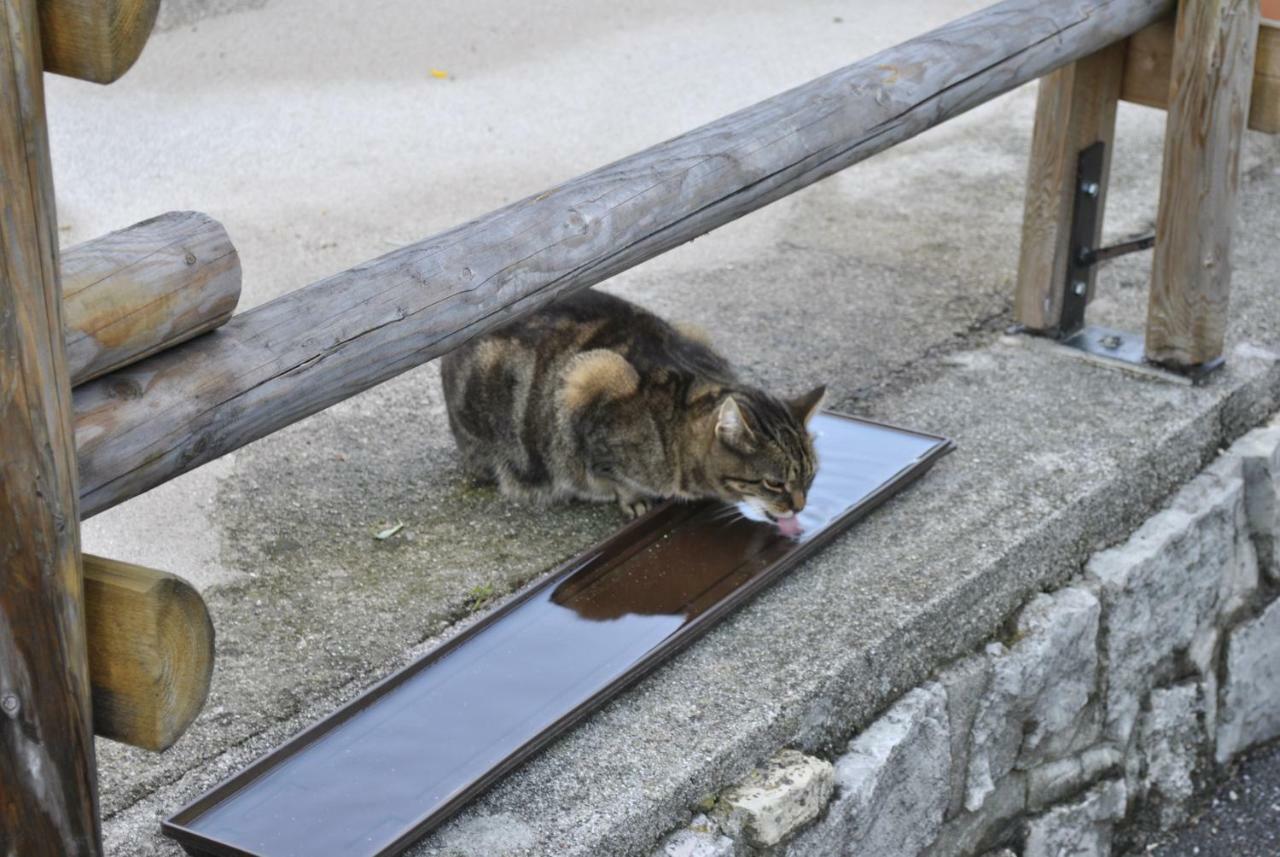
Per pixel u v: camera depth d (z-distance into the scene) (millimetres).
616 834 3031
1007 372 4988
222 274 2416
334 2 9047
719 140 3516
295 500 4297
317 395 2627
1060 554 4227
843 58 8398
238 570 3949
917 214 6391
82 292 2199
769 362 5078
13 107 1898
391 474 4465
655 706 3373
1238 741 5320
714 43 8648
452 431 4449
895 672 3709
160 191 6559
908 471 4215
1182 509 4652
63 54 2016
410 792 3014
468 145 7168
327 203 6465
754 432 3951
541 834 2996
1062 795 4488
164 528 4141
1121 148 7078
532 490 4328
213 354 2449
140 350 2303
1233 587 5035
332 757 3117
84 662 2197
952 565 3920
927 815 3916
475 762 3102
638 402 4121
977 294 5617
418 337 2803
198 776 3195
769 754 3381
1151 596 4531
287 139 7184
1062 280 5109
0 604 2080
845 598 3771
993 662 3967
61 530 2100
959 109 4121
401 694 3320
